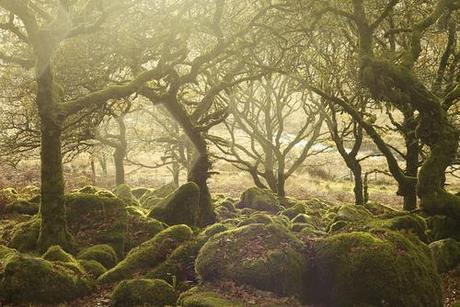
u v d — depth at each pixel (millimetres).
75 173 41344
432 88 21000
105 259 17188
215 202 27750
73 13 18141
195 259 15547
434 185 16656
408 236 14781
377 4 19469
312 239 14719
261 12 18906
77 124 23000
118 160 32938
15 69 24984
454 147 16812
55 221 17625
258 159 29844
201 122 23359
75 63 20219
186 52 19531
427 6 20125
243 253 13992
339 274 13344
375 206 23875
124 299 13938
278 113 28703
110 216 19438
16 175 36375
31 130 24859
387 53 18641
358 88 22406
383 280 12875
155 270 15602
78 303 14391
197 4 20594
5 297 13961
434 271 13852
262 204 26031
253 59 24359
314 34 24547
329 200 38656
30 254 17156
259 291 13156
